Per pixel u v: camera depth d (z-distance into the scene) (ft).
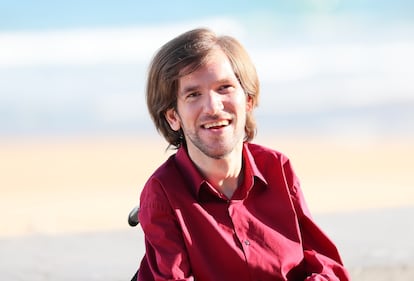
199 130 16.26
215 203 16.44
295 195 17.03
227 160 16.46
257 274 16.06
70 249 27.07
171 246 16.10
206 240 16.15
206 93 16.15
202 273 16.06
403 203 49.75
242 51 16.60
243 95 16.51
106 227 41.73
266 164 17.10
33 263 25.22
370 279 23.30
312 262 16.75
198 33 16.47
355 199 53.62
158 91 16.63
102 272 24.31
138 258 25.85
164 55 16.40
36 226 43.01
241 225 16.33
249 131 17.63
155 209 16.26
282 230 16.60
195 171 16.49
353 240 27.50
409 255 25.44
